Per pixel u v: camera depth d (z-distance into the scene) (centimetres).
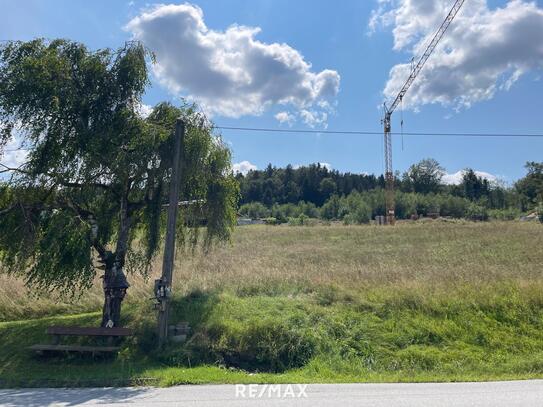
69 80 1150
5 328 1323
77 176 1223
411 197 10162
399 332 1247
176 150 1226
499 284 1505
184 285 1538
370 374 1061
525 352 1184
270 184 13925
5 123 1145
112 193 1315
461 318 1306
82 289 1355
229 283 1589
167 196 1320
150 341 1196
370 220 7938
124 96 1212
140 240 1457
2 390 877
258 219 9106
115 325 1230
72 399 793
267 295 1500
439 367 1110
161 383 907
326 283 1557
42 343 1190
